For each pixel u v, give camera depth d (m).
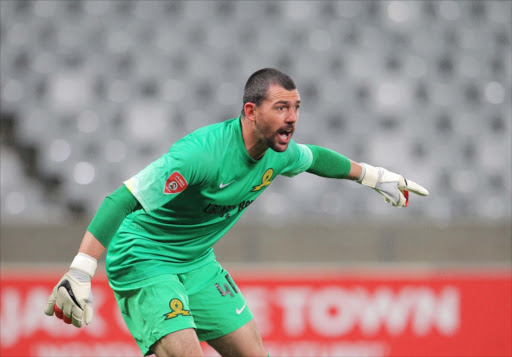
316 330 16.06
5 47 26.61
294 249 19.55
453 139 25.98
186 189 8.58
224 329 9.51
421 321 16.33
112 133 25.02
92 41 26.95
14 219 21.45
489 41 28.45
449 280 16.48
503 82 27.59
